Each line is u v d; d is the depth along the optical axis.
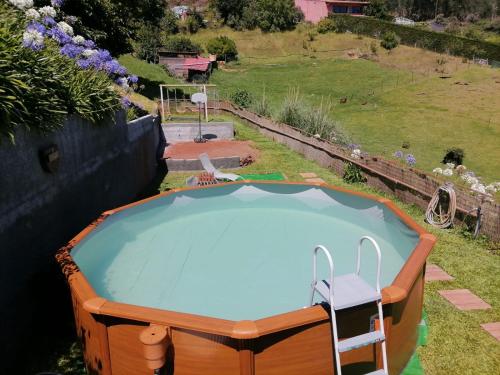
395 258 6.48
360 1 65.31
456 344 5.11
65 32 9.46
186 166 13.39
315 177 12.70
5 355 4.42
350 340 3.71
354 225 8.04
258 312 5.23
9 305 4.52
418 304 5.12
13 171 4.77
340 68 41.88
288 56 48.59
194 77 36.72
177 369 3.81
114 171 8.85
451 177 13.12
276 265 6.49
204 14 60.34
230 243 7.31
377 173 11.30
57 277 5.71
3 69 5.00
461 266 7.11
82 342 4.54
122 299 5.47
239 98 25.38
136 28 26.22
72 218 6.54
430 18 82.56
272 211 8.83
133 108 12.07
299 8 59.28
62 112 5.79
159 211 8.29
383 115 26.34
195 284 5.90
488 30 68.75
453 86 32.22
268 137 18.52
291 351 3.74
